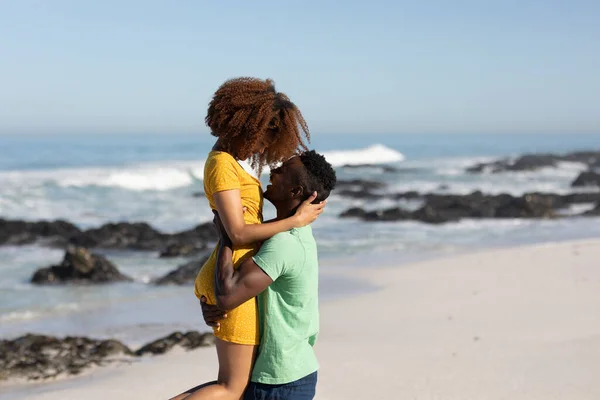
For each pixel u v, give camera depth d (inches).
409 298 432.1
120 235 693.9
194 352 319.6
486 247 662.5
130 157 1946.4
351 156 2138.3
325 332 349.1
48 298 459.5
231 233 133.8
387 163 1980.8
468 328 348.5
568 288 443.2
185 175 1219.2
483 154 2731.3
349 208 994.7
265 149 138.8
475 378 259.8
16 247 660.7
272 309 136.7
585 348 295.6
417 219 867.4
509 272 507.2
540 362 277.6
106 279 508.1
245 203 137.3
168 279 510.6
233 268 135.0
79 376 287.0
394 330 350.9
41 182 1067.3
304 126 140.6
